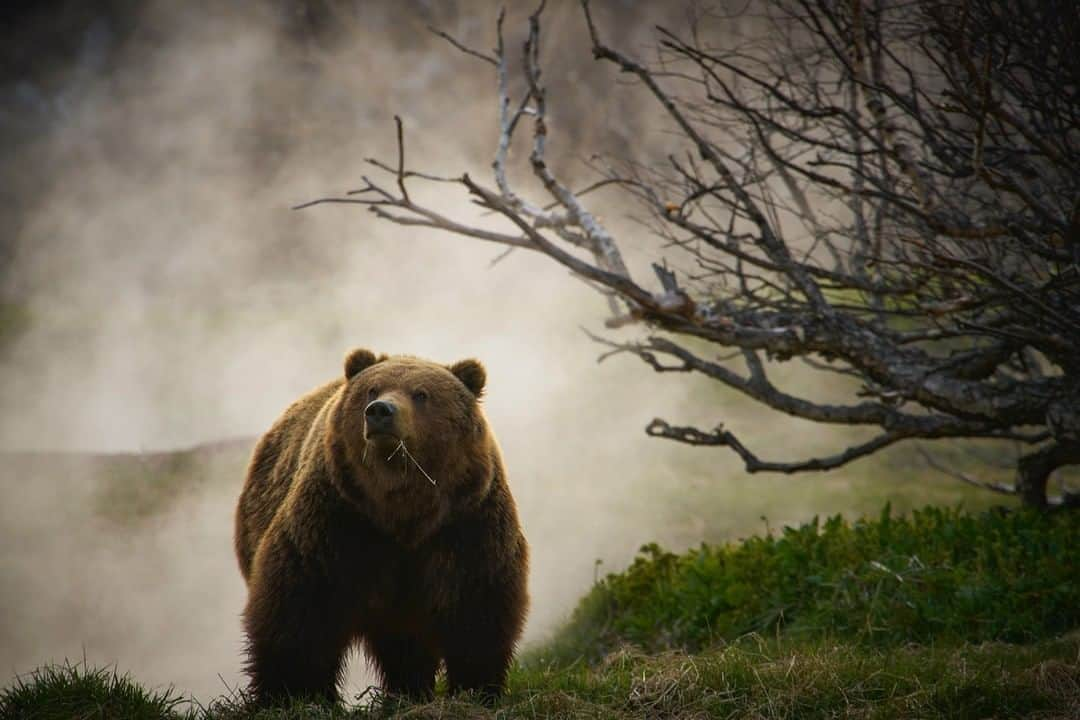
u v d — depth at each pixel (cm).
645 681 790
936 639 933
